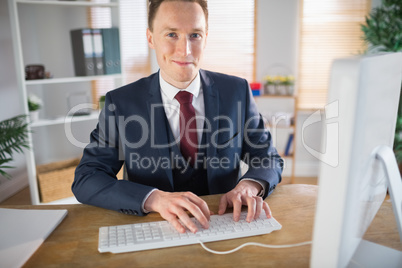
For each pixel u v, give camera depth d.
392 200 0.69
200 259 0.71
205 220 0.82
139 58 3.80
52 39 3.56
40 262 0.71
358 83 0.47
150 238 0.78
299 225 0.86
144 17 3.72
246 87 1.30
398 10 2.91
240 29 3.65
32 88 3.56
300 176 3.76
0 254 0.73
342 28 3.47
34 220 0.88
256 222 0.85
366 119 0.54
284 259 0.71
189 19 1.00
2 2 3.15
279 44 3.61
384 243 0.78
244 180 1.04
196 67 1.08
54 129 3.73
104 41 2.98
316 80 3.61
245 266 0.69
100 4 2.90
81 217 0.92
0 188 3.13
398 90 0.73
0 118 3.11
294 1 3.50
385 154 0.67
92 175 1.03
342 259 0.57
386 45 2.96
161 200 0.89
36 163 3.68
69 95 3.69
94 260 0.72
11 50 3.29
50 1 2.66
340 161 0.51
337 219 0.53
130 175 1.20
